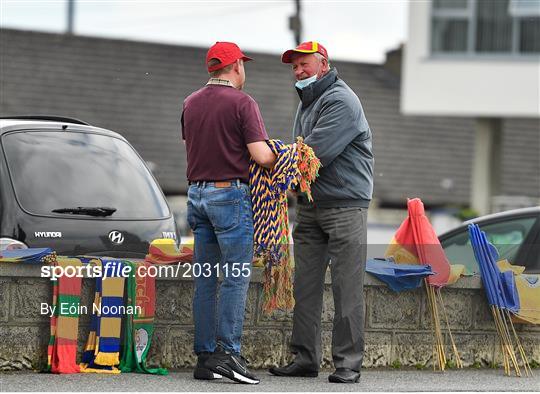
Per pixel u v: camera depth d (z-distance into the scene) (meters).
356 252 28.91
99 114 149.00
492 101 122.69
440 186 153.12
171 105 151.75
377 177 152.38
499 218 38.53
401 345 32.09
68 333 28.59
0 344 28.44
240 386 27.30
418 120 160.62
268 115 153.38
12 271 28.38
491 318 33.09
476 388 28.83
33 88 149.50
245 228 27.59
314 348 29.72
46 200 31.62
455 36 123.25
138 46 157.62
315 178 28.83
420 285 31.97
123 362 29.08
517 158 153.88
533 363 33.38
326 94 28.86
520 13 121.81
